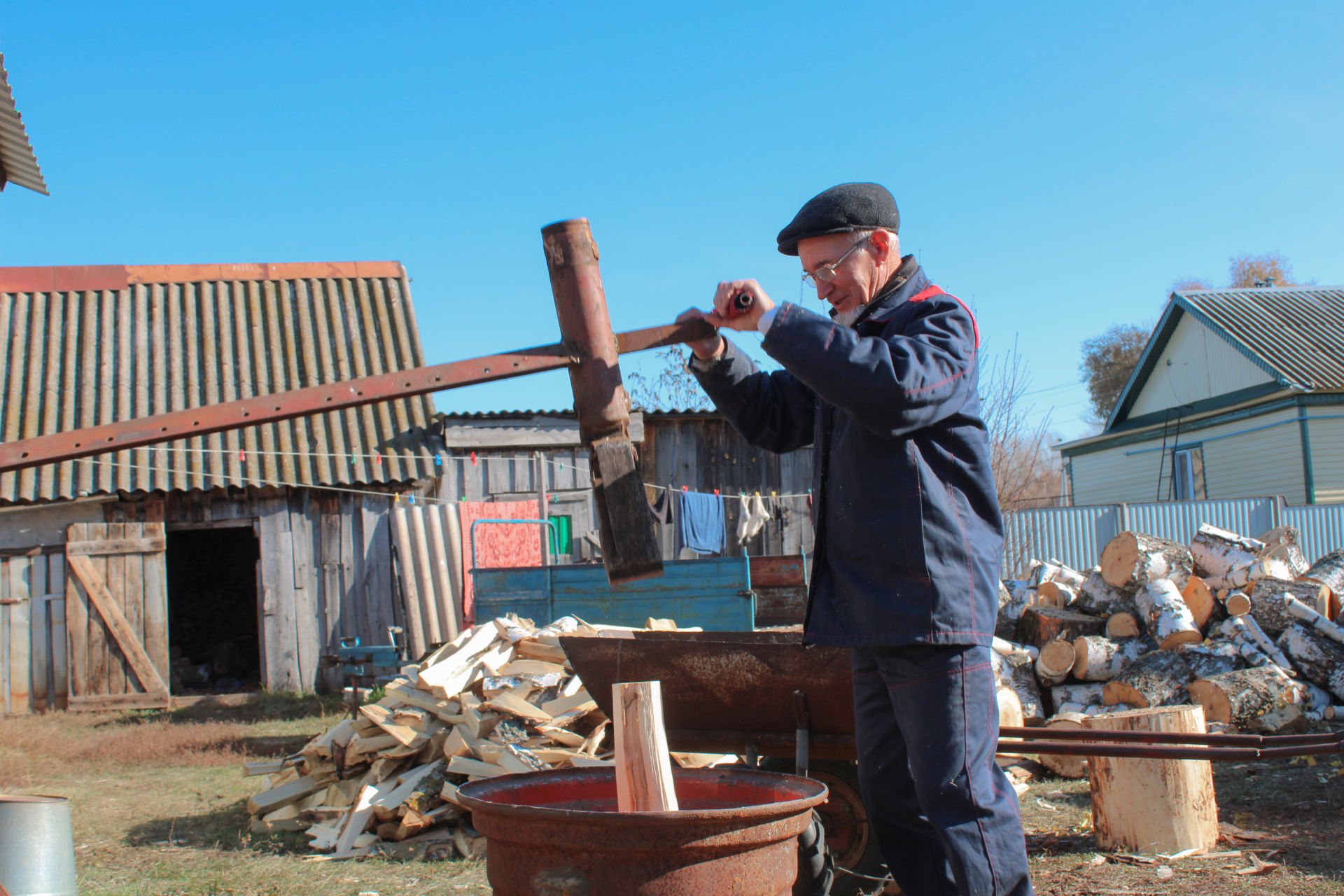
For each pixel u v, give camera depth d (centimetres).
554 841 195
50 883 288
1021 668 775
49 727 938
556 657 590
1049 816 527
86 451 216
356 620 1115
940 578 217
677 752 404
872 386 202
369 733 571
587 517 1197
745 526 1188
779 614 990
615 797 261
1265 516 1872
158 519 1100
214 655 1487
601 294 246
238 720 973
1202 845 449
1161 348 2597
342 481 1114
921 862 246
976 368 226
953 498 222
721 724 391
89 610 1068
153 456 1093
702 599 911
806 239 247
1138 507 1845
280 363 1234
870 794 249
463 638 621
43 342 1216
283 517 1120
